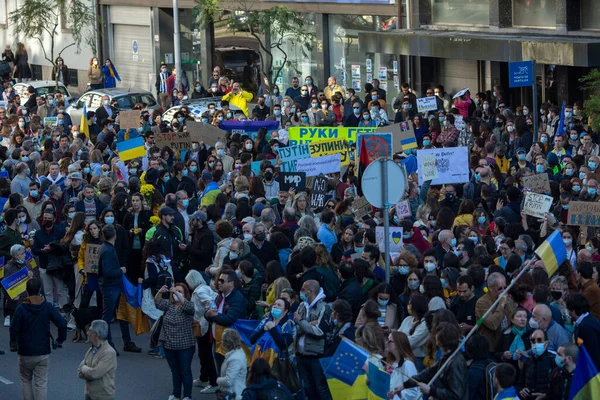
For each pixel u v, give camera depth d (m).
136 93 44.84
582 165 24.56
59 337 16.88
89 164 27.88
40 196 24.00
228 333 15.31
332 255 19.31
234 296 16.64
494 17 38.66
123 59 59.62
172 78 49.47
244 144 29.05
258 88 48.75
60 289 21.97
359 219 21.16
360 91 45.69
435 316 14.05
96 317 20.38
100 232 20.31
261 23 45.75
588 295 15.91
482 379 13.48
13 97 49.16
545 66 37.44
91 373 15.30
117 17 59.28
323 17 46.84
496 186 25.25
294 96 41.59
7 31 66.38
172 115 41.16
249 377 13.33
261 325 15.50
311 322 15.48
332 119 36.69
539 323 13.84
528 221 21.03
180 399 17.09
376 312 14.91
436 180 22.69
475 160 25.67
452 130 31.31
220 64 53.47
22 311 16.42
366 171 16.56
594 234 20.28
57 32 62.38
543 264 15.52
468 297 15.38
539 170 24.48
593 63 32.75
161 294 16.95
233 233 20.98
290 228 20.86
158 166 26.08
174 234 20.69
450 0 41.03
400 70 42.97
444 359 13.43
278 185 24.81
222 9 48.75
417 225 20.41
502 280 14.87
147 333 21.41
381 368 13.61
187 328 16.94
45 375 16.64
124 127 34.88
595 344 14.17
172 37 56.47
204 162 28.84
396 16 43.12
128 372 18.86
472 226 19.83
